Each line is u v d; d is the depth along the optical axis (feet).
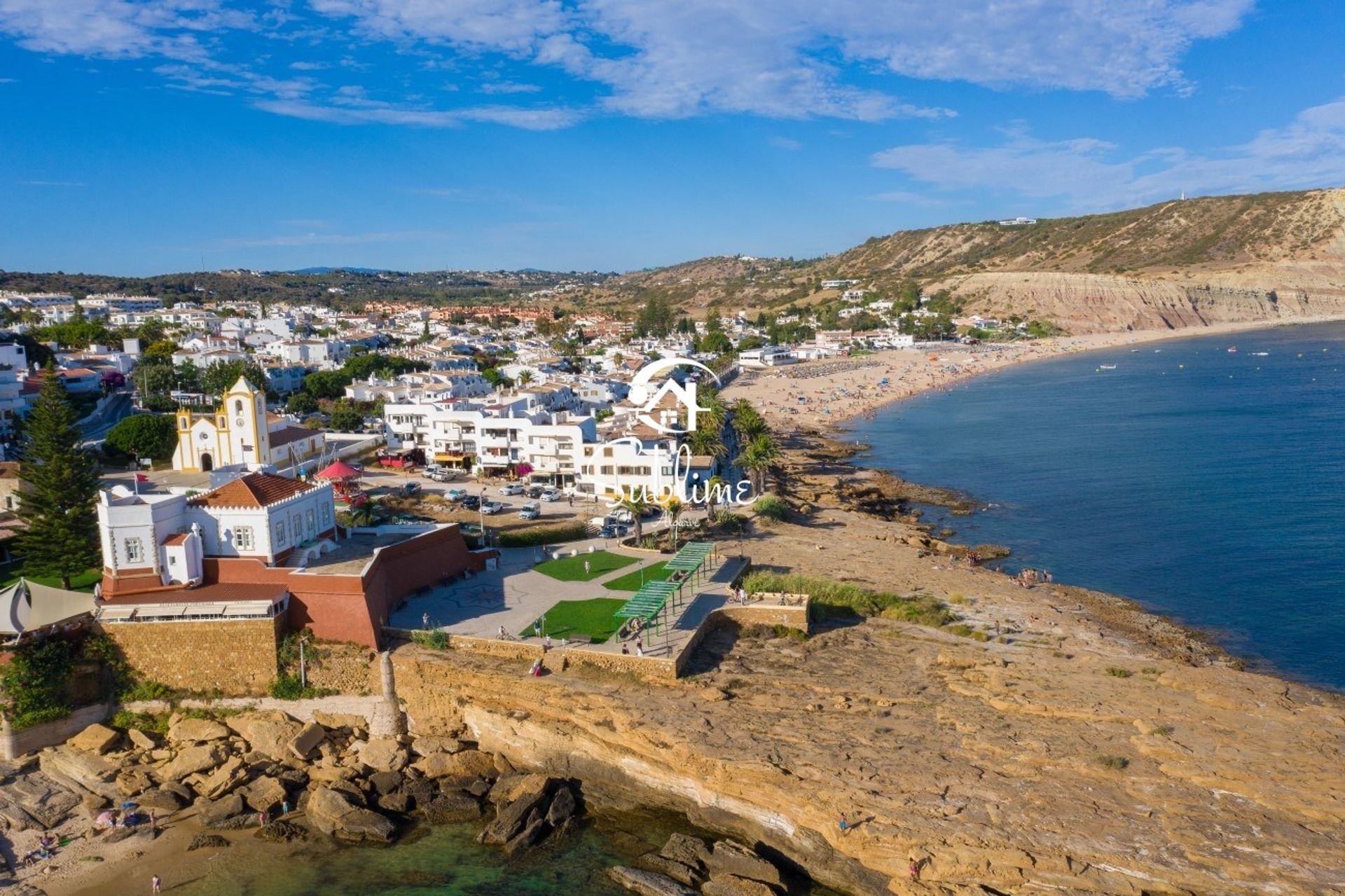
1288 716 216.13
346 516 336.90
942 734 209.26
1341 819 175.42
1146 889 162.20
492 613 269.23
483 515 369.50
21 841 194.80
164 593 248.11
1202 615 313.73
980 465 582.76
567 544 347.56
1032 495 497.46
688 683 231.30
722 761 195.11
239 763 220.43
